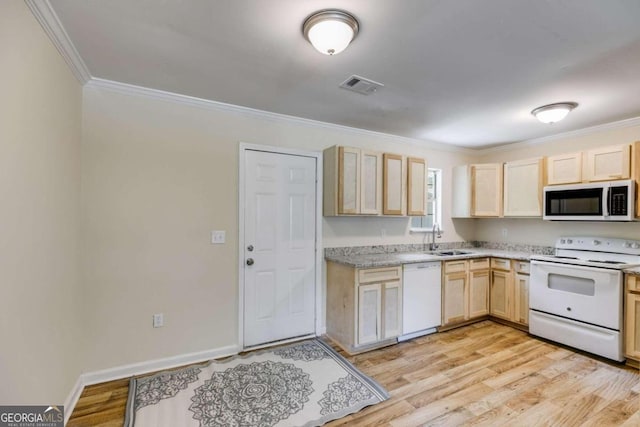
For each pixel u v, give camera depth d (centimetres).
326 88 247
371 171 332
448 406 208
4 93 123
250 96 264
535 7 149
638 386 234
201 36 175
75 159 214
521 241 420
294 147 321
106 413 199
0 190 120
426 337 334
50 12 153
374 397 217
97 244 234
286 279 317
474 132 374
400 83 237
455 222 453
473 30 168
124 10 152
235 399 213
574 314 298
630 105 276
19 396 135
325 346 304
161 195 257
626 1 143
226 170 285
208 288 276
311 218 332
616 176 298
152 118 254
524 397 219
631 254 308
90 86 232
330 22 155
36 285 152
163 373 248
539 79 228
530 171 371
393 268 312
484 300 382
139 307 249
